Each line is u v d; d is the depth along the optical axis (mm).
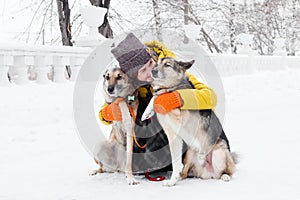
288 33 32062
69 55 9352
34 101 7594
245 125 6887
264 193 3357
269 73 17031
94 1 19172
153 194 3449
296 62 22172
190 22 24969
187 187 3660
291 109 8781
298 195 3273
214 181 3859
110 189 3627
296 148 5051
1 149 5312
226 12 26312
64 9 19391
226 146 4020
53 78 9242
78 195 3439
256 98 10734
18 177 4031
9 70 8508
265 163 4375
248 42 17188
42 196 3414
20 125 6645
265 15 28516
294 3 31984
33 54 8555
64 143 5684
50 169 4355
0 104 7105
